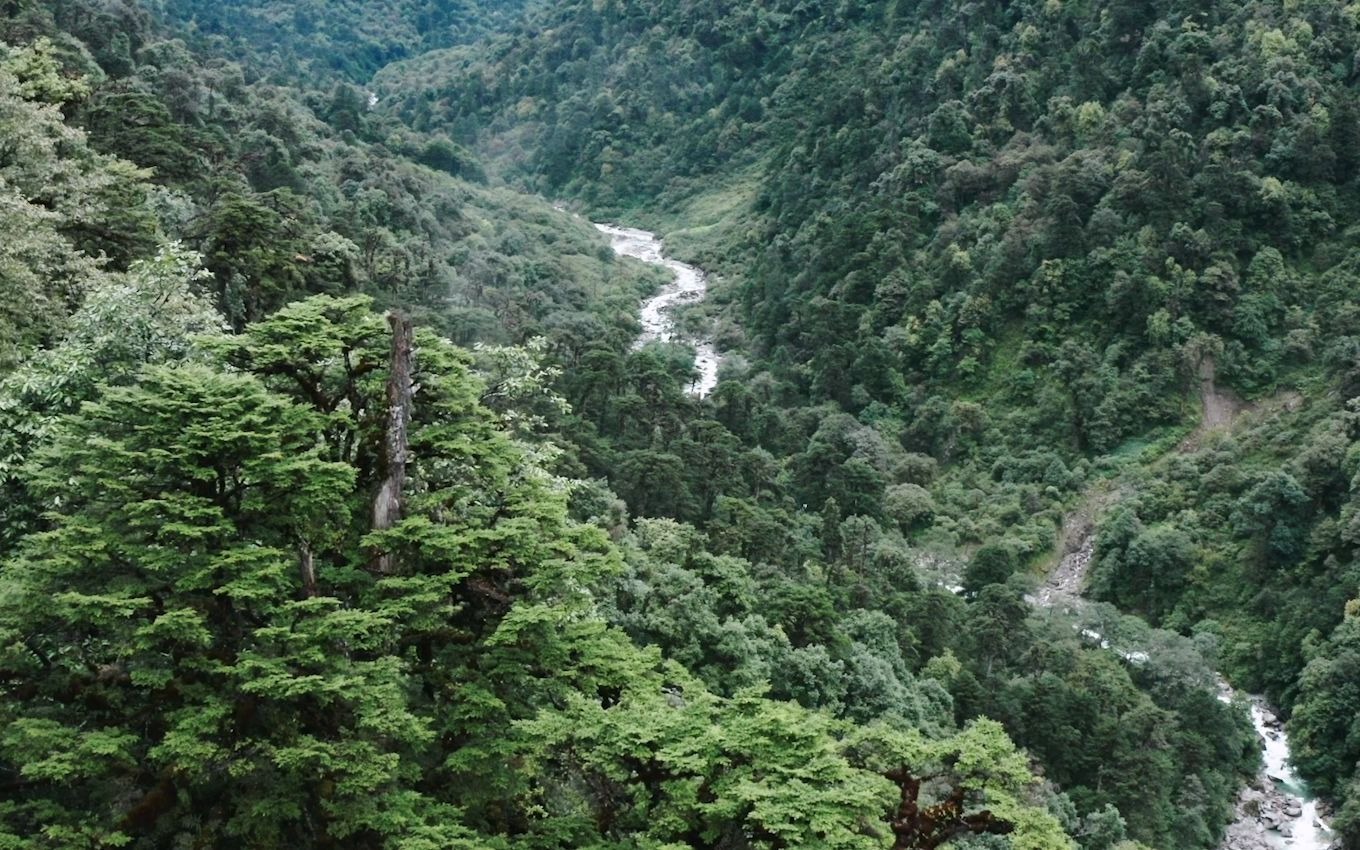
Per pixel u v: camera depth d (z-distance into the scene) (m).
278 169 88.38
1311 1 115.44
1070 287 107.25
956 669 63.03
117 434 20.55
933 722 51.97
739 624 45.16
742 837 19.89
